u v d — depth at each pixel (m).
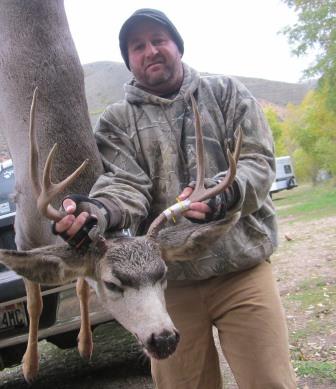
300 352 1.90
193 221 1.10
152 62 1.25
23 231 1.61
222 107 1.24
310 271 3.17
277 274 3.24
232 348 1.18
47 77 1.45
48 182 1.03
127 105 1.29
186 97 1.24
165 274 1.06
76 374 2.11
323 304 2.43
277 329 1.15
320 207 7.04
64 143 1.42
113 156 1.28
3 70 1.48
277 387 1.12
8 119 1.51
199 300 1.23
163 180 1.25
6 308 1.82
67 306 1.84
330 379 1.66
